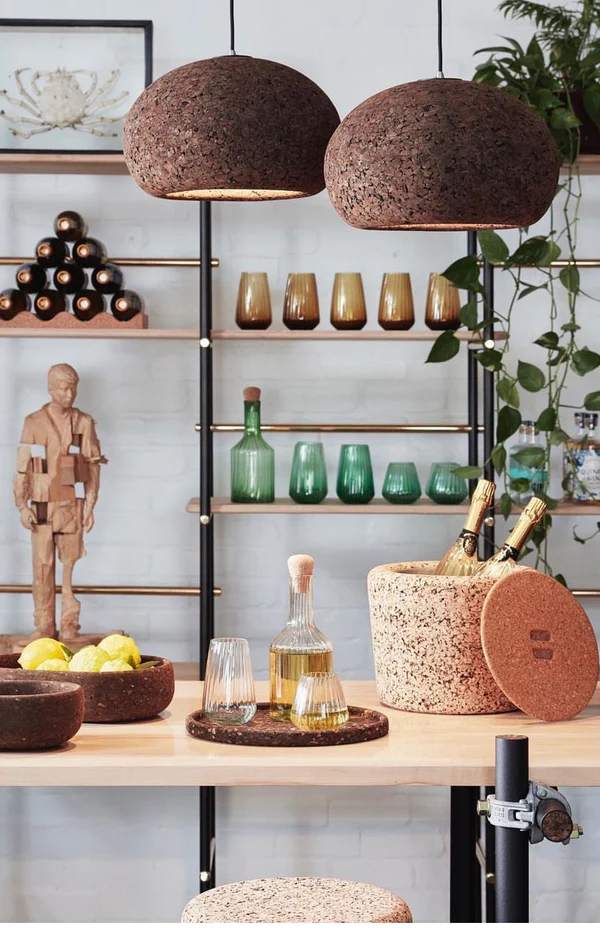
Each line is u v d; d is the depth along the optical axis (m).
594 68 2.96
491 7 3.29
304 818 3.33
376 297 3.34
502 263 3.07
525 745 1.74
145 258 3.29
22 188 3.28
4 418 3.30
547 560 3.37
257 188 1.80
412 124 1.64
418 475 3.35
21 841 3.31
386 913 1.81
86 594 3.31
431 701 2.14
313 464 3.08
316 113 1.79
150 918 3.32
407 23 3.29
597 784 1.79
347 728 1.93
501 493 3.27
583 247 3.34
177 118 1.73
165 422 3.32
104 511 3.32
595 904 3.34
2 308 3.03
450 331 2.90
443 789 3.34
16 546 3.30
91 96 3.15
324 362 3.34
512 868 1.75
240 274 3.27
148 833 3.32
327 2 3.29
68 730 1.88
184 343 3.31
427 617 2.13
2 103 3.13
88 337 3.03
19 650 3.09
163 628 3.33
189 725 1.99
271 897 1.89
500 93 1.69
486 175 1.63
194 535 3.33
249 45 3.28
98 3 3.25
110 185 3.29
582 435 3.23
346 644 3.36
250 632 3.35
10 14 3.24
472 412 3.24
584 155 3.00
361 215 1.71
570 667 2.09
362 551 3.36
